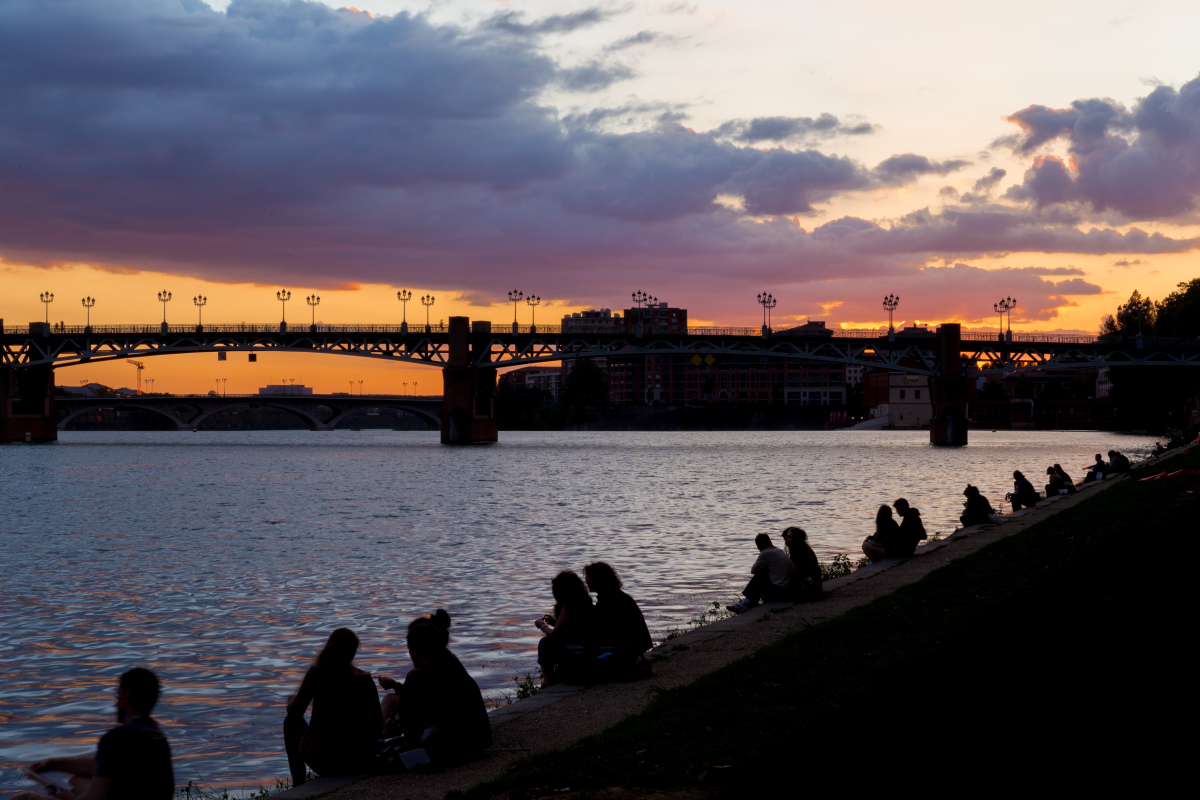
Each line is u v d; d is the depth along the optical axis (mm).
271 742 14742
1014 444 174125
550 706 13062
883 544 27500
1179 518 22594
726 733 10742
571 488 73750
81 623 23734
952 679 9453
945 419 182375
